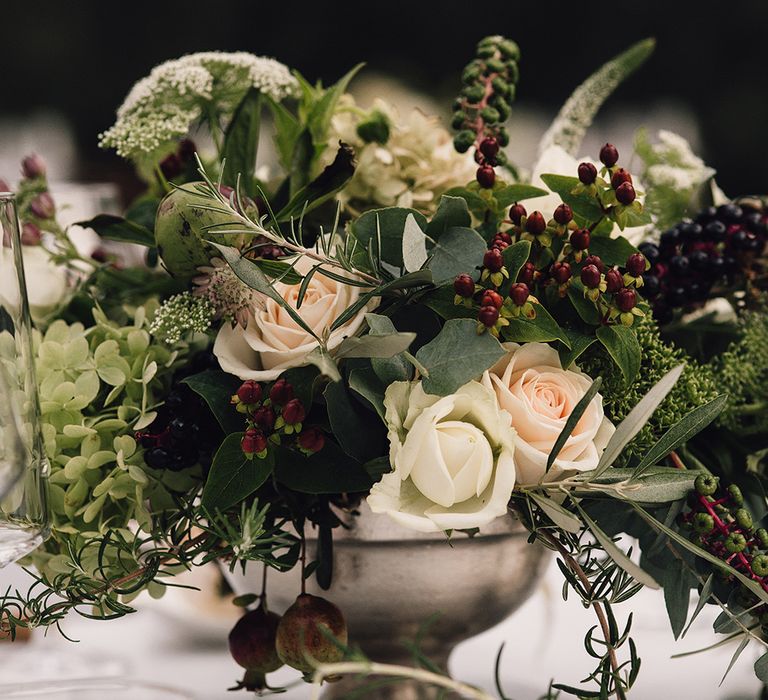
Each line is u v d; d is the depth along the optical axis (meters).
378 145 0.75
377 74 4.01
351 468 0.58
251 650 0.63
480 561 0.64
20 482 0.53
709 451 0.70
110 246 0.96
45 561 0.66
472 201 0.63
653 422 0.64
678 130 3.70
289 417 0.54
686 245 0.69
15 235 0.55
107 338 0.66
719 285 0.73
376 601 0.64
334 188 0.64
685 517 0.58
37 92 4.35
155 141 0.73
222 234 0.60
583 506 0.60
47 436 0.61
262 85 0.73
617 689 0.54
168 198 0.62
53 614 0.58
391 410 0.54
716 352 0.73
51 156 3.04
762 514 0.67
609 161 0.59
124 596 0.65
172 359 0.65
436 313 0.59
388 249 0.59
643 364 0.63
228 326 0.61
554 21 4.22
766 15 4.03
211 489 0.57
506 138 0.69
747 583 0.53
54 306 0.77
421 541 0.62
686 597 0.60
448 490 0.52
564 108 0.85
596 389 0.52
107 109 4.40
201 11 4.38
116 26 4.37
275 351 0.58
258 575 0.66
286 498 0.61
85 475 0.62
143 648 0.94
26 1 4.32
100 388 0.65
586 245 0.58
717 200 0.80
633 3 4.14
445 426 0.53
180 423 0.60
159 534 0.59
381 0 4.28
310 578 0.64
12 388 0.53
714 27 4.09
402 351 0.53
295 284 0.59
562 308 0.61
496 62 0.68
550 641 0.93
